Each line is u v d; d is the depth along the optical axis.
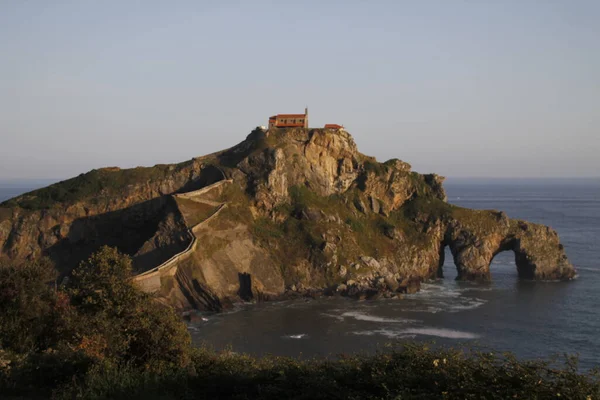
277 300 116.38
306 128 157.25
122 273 41.34
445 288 129.62
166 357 33.00
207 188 135.75
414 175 167.75
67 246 137.38
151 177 148.88
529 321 95.88
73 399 24.55
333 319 98.69
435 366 22.48
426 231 149.62
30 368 28.50
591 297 116.69
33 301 35.31
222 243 122.00
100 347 32.22
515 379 20.28
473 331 89.62
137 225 142.75
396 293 120.56
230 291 114.25
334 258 127.25
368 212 151.12
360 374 24.59
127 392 25.27
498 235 147.00
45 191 148.88
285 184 143.75
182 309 106.75
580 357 75.94
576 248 185.62
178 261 112.44
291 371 26.89
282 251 128.62
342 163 155.25
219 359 34.28
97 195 144.12
